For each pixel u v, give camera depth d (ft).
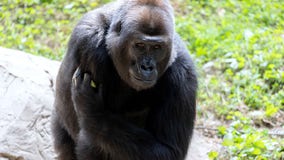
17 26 120.26
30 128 80.12
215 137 89.20
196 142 85.92
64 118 71.41
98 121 62.95
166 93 64.54
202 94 98.73
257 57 105.29
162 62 61.67
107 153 65.21
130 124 63.98
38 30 119.34
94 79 64.23
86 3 128.77
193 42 115.44
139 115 68.18
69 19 124.57
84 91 63.41
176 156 64.80
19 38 114.52
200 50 110.22
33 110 81.71
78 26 64.59
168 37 60.34
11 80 84.79
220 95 99.35
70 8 127.24
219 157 82.58
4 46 112.16
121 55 61.52
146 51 60.34
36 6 129.08
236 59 107.04
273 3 132.77
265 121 91.81
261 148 82.69
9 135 78.28
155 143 63.98
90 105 63.16
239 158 80.59
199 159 81.82
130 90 65.98
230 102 96.99
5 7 126.72
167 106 64.54
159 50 60.59
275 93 98.22
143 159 63.26
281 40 111.86
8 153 76.54
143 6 60.64
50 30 119.96
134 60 61.05
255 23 124.57
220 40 116.98
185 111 64.23
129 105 67.56
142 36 59.41
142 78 60.13
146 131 64.69
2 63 87.20
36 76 87.20
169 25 60.75
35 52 110.32
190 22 122.72
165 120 64.75
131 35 59.82
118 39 61.21
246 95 97.55
